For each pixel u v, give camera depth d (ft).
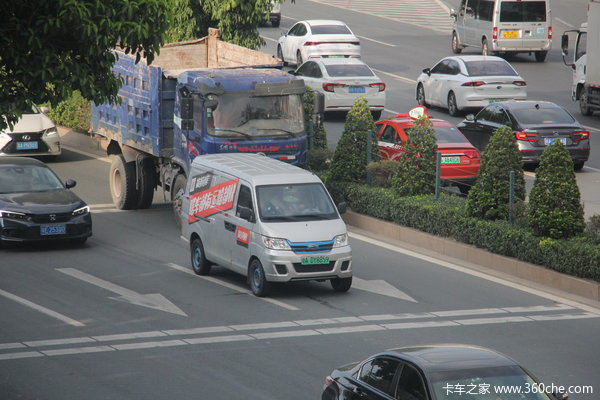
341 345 83.71
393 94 232.73
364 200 132.05
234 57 151.43
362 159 138.00
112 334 87.30
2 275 108.06
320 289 103.09
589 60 203.82
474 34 271.90
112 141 147.64
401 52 291.17
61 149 191.52
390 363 57.52
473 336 86.53
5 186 124.36
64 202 121.49
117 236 127.24
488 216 115.34
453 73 208.74
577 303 97.71
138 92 134.00
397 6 379.96
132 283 104.94
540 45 263.70
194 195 110.32
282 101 124.26
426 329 88.63
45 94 76.74
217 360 79.82
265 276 97.55
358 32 328.08
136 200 141.59
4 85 74.64
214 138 121.08
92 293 100.99
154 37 78.43
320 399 70.54
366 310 94.89
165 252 119.03
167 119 129.90
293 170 105.09
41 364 79.20
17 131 171.12
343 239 99.14
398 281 105.81
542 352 82.28
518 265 107.76
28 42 73.46
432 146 128.47
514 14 261.85
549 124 156.87
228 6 188.44
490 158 114.93
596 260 99.09
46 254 118.01
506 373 54.75
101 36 74.84
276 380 74.84
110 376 76.07
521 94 205.16
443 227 119.44
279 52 273.75
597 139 186.39
